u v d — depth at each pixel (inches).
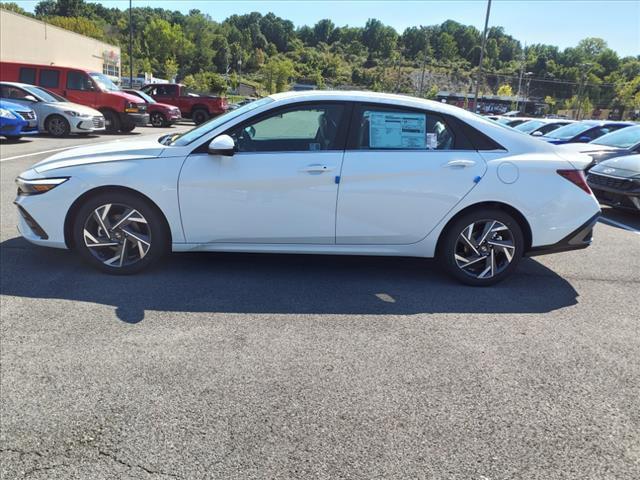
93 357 117.0
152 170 158.2
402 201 161.0
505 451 90.8
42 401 100.3
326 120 163.2
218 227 161.9
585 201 166.4
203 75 3107.8
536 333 138.7
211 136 160.9
